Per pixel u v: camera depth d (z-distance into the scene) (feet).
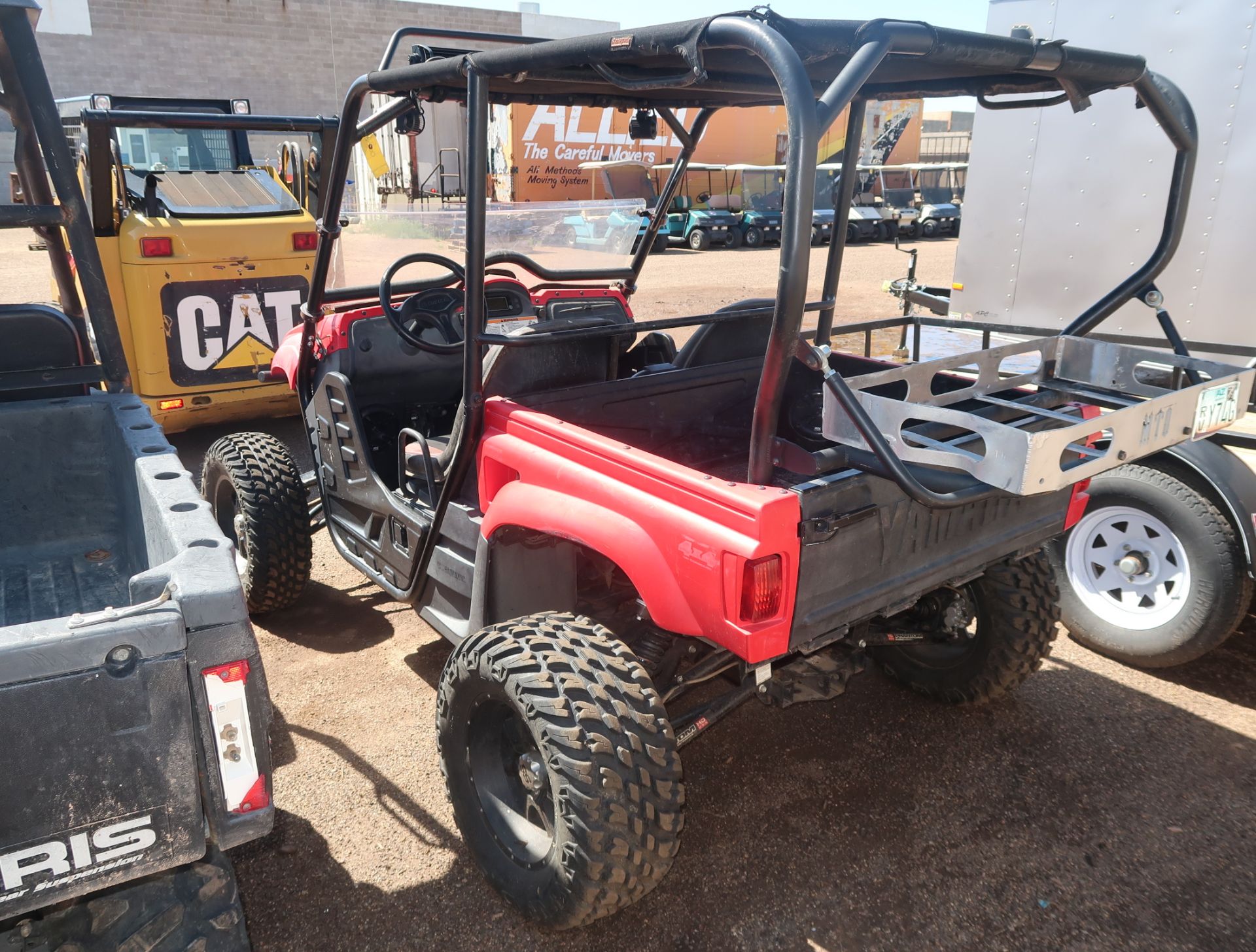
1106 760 9.21
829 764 9.19
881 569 6.85
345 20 71.97
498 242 14.38
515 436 7.88
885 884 7.57
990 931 7.07
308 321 10.57
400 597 9.89
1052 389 8.23
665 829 6.29
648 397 8.99
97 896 5.66
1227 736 9.61
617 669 6.51
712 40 5.71
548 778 6.68
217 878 5.85
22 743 4.35
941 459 5.89
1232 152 12.98
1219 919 7.19
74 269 9.83
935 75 8.20
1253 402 11.38
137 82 66.54
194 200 18.19
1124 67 7.18
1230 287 13.34
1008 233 15.80
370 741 9.46
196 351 17.31
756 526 5.81
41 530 8.92
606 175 56.70
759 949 6.91
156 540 6.48
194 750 4.79
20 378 8.75
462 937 7.02
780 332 5.63
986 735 9.64
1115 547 11.14
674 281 46.80
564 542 8.34
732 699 7.52
